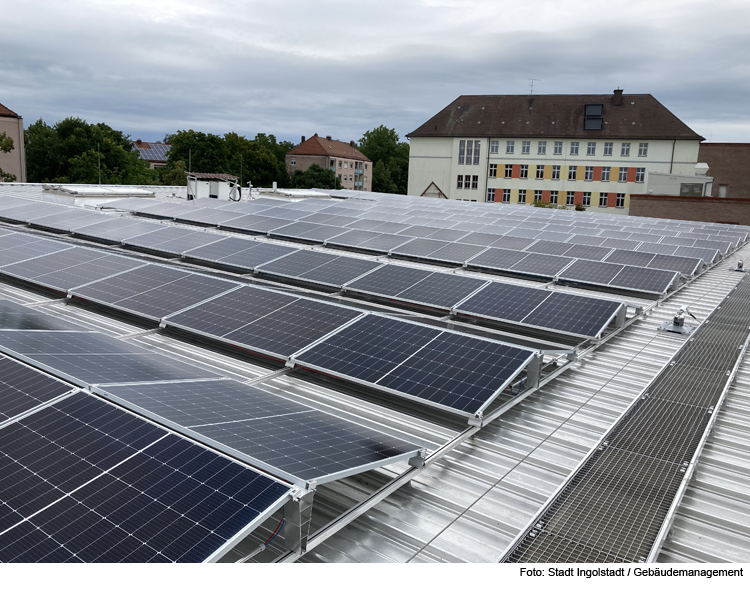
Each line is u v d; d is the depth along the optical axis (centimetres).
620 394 1016
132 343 1117
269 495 510
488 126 9381
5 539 456
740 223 5334
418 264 2152
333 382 990
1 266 1526
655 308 1634
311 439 652
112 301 1265
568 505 671
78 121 10438
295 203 4222
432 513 673
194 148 11719
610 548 600
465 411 802
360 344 1005
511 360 923
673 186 6581
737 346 1295
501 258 2105
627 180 8750
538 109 9338
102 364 812
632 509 667
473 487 729
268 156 13412
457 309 1334
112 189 4109
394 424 863
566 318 1258
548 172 9125
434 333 1031
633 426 879
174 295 1290
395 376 895
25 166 9294
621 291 1822
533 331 1326
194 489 513
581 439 855
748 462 802
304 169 13762
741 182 8588
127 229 2242
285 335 1065
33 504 493
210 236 2092
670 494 698
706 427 873
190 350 1117
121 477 527
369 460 625
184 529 470
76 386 696
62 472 533
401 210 4103
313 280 1600
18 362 742
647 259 2195
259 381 977
